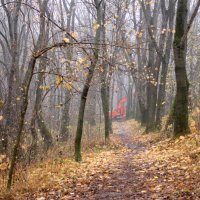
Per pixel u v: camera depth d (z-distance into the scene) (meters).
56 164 11.10
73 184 8.76
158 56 24.55
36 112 12.06
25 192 8.30
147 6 25.81
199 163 8.96
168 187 7.27
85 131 23.25
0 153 10.78
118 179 8.98
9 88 15.07
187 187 6.93
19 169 9.40
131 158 13.10
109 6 22.75
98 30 12.59
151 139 19.98
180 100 14.15
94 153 15.48
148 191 7.23
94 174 9.91
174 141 13.71
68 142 18.27
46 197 7.69
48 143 16.62
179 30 13.96
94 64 10.12
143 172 9.47
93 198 7.23
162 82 23.36
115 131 38.94
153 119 25.28
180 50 13.97
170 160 10.52
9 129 11.61
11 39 17.62
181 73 14.03
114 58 16.91
